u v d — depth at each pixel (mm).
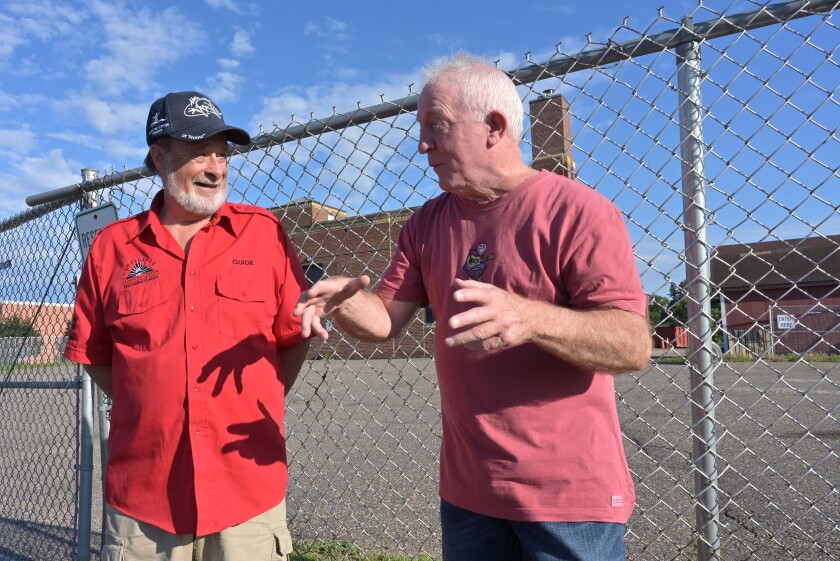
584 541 1646
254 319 2207
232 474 2090
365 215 2904
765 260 2094
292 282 2334
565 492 1656
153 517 2057
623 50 2152
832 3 1871
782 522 3535
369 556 3232
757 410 7445
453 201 1967
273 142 3080
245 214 2338
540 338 1471
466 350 1784
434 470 5160
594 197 1703
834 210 1896
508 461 1699
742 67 2004
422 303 2156
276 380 2250
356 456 5789
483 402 1748
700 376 2080
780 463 4949
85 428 3297
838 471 4609
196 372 2088
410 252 2098
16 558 3670
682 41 2066
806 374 10312
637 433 6254
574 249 1665
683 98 2074
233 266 2213
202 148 2213
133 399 2111
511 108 1776
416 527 3730
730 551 3139
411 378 11117
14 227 4395
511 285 1746
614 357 1543
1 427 4688
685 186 2072
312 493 4555
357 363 12742
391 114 2740
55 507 4738
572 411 1686
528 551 1703
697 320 2072
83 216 3441
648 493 4176
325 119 2893
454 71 1788
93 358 2297
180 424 2070
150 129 2205
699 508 2088
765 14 1953
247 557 2086
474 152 1761
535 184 1771
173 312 2148
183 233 2293
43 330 4078
